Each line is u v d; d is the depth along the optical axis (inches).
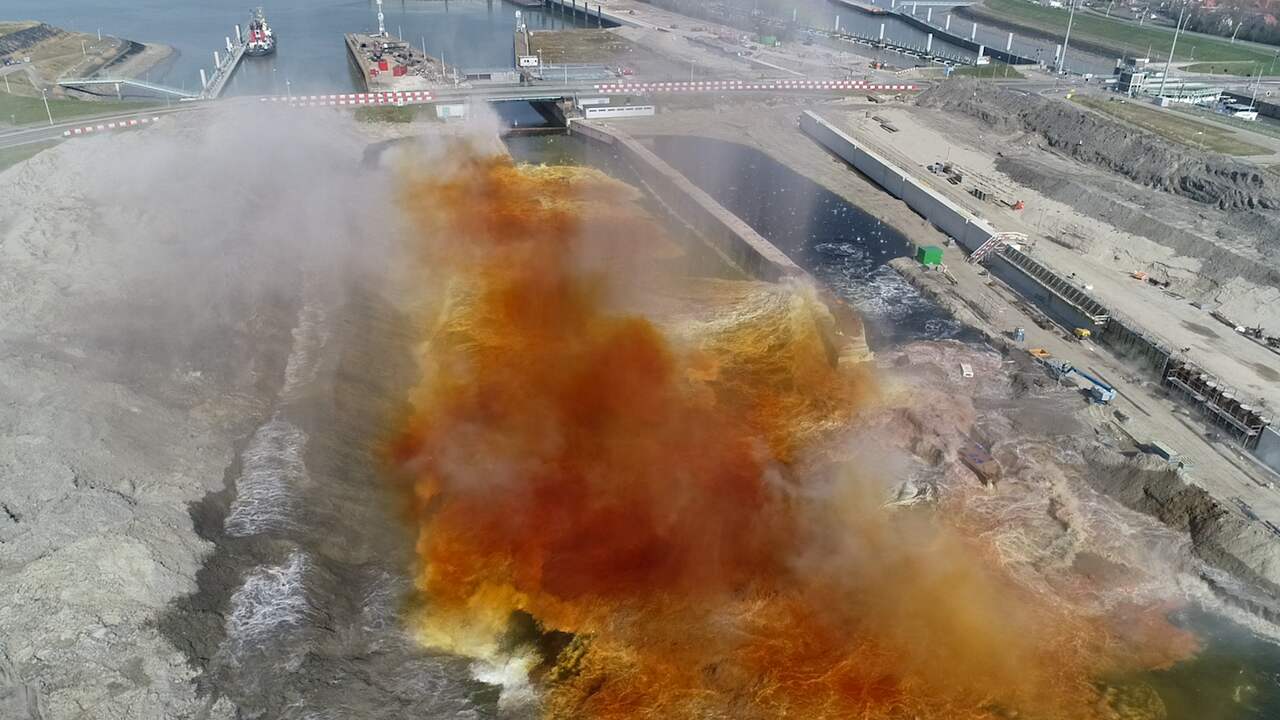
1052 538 1770.4
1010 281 2886.3
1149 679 1481.3
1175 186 3427.7
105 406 1637.6
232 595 1406.3
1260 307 2544.3
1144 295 2694.4
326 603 1471.5
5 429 1512.1
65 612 1251.8
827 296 2677.2
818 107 4827.8
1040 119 4325.8
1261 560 1685.5
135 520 1408.7
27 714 1145.4
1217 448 2011.6
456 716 1366.9
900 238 3240.7
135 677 1214.9
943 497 1871.3
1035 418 2102.6
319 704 1300.4
